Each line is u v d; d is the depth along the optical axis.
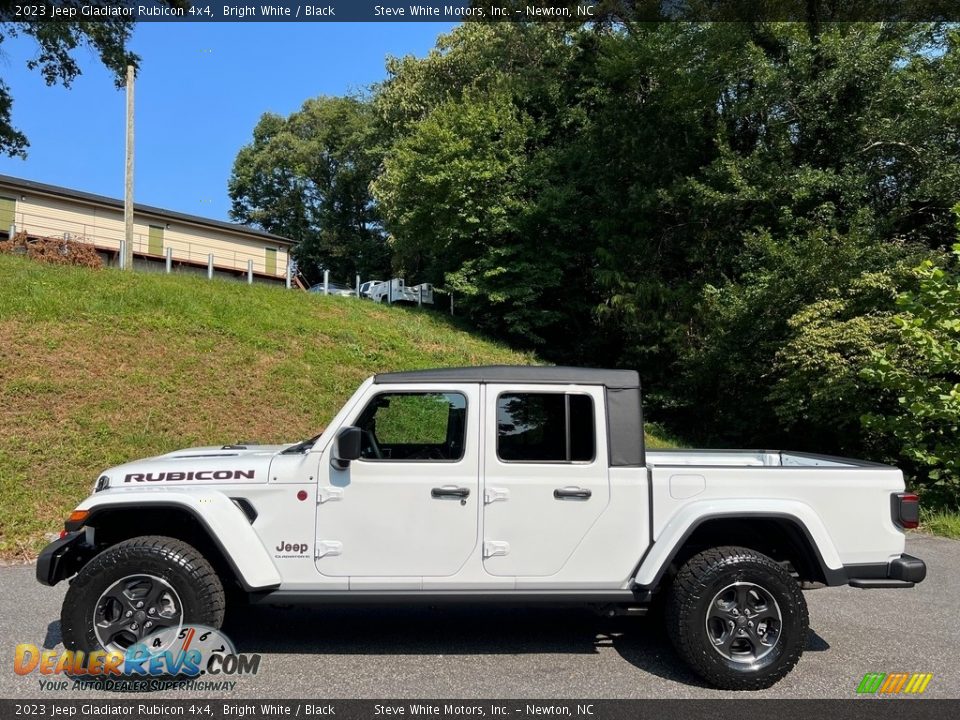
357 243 48.53
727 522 4.34
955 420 8.32
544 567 4.09
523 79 22.67
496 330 20.88
